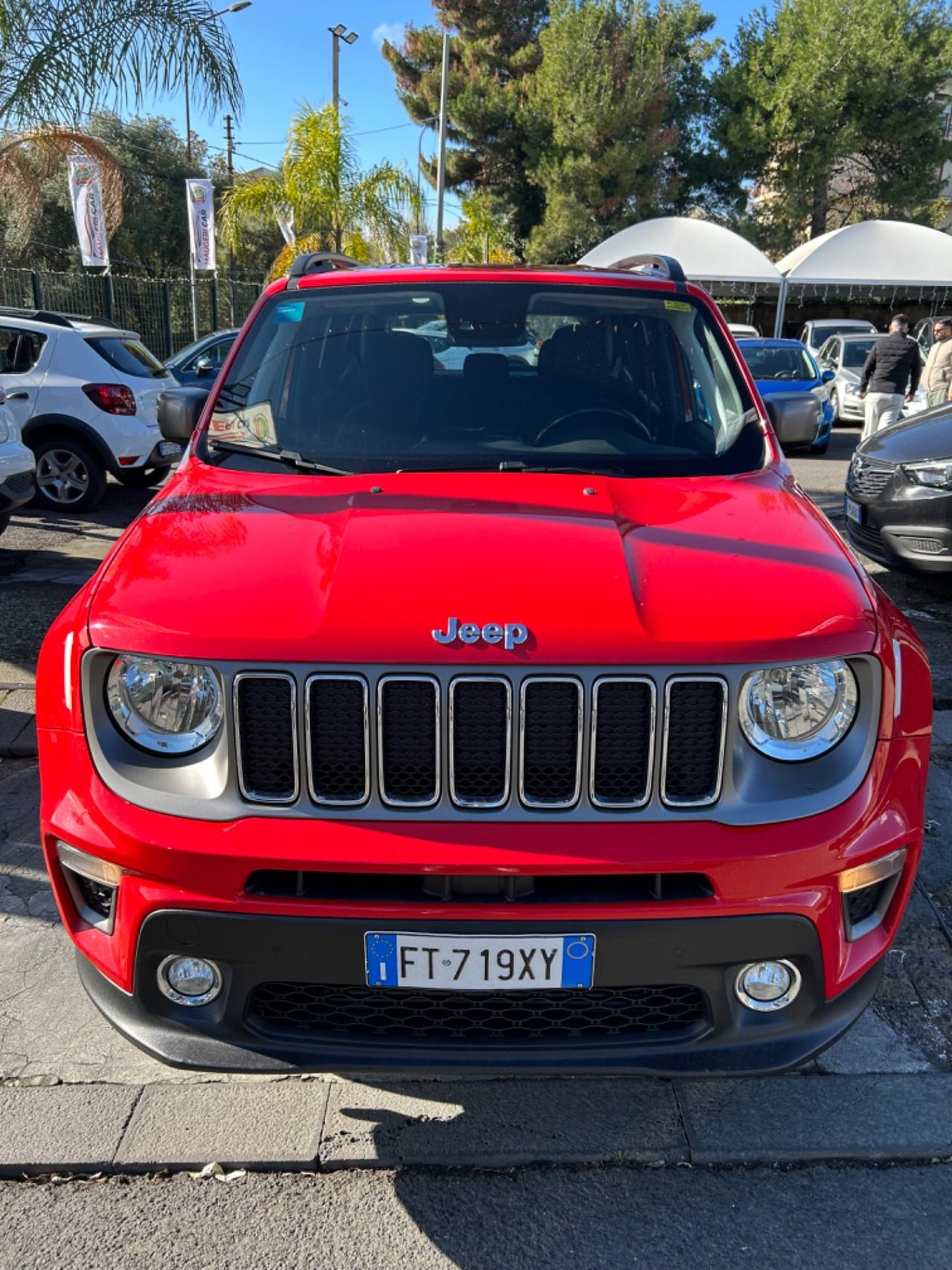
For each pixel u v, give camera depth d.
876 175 33.34
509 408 2.99
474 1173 2.25
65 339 9.08
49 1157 2.27
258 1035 2.00
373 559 2.10
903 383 12.06
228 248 23.62
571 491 2.55
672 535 2.27
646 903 1.88
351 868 1.85
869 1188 2.22
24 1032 2.66
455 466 2.79
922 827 2.13
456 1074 1.96
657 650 1.88
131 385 9.27
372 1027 2.02
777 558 2.19
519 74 36.03
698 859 1.86
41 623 5.80
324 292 3.28
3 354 9.11
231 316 21.84
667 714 1.89
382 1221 2.13
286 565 2.12
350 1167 2.27
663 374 3.11
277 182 17.80
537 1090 2.49
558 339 3.13
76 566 7.26
